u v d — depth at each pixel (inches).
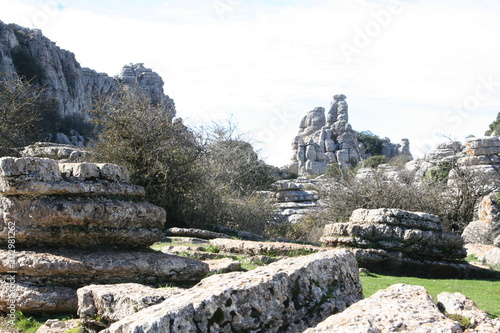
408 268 546.9
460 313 212.5
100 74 3267.7
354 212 597.6
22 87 965.2
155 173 790.5
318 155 3622.0
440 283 475.2
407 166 1985.7
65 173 339.0
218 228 837.2
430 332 167.8
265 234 1043.3
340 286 242.7
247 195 1165.1
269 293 210.7
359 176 1109.7
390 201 946.1
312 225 1113.4
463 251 566.6
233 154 1242.6
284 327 209.6
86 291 271.7
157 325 182.7
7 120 895.1
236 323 198.5
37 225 321.4
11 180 315.0
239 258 517.0
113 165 354.9
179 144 829.2
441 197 1044.5
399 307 188.7
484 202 1003.3
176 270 337.1
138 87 935.0
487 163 1681.8
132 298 255.4
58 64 2738.7
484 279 544.7
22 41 2576.3
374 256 543.2
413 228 559.2
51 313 310.2
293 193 1503.4
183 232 687.7
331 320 184.7
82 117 2593.5
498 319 207.9
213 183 959.0
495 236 938.1
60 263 309.6
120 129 778.8
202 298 196.7
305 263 235.0
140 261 328.5
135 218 348.8
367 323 175.2
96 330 265.9
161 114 812.0
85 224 329.1
